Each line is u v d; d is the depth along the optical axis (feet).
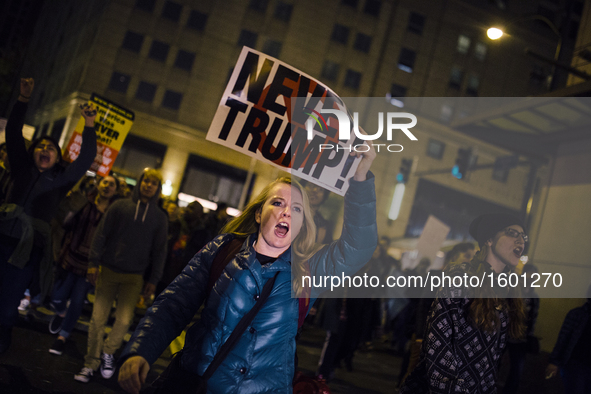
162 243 16.06
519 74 106.73
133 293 15.49
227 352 6.03
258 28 110.01
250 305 6.21
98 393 13.73
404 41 113.19
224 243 6.71
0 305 12.76
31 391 12.62
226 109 6.84
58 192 13.99
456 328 7.38
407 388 7.89
